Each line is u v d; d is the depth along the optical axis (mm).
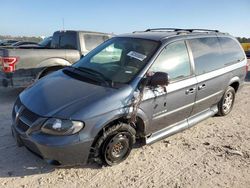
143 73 4547
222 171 4504
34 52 7508
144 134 4699
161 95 4676
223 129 6109
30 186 3873
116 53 5113
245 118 6852
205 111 6090
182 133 5762
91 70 4859
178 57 5137
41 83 4734
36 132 3881
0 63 7262
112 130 4176
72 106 3957
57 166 4070
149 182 4121
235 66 6613
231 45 6719
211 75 5766
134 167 4445
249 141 5609
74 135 3842
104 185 3984
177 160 4738
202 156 4914
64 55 8156
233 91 6793
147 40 5098
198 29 6203
